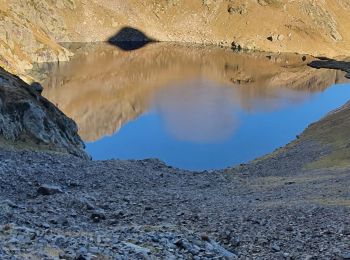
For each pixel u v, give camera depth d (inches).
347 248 896.3
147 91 6752.0
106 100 6151.6
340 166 2298.2
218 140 4072.3
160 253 762.2
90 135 4456.2
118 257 669.9
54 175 1754.4
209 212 1307.8
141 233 906.1
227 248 945.5
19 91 2726.4
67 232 854.5
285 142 4003.4
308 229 1059.3
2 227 757.9
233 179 2294.5
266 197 1631.4
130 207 1364.4
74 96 6343.5
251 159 3496.6
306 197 1530.5
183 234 933.8
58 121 2967.5
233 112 5319.9
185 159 3531.0
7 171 1628.9
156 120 4894.2
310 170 2368.4
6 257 560.7
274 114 5231.3
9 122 2345.0
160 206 1402.6
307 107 5728.3
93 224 1099.9
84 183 1737.2
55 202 1290.6
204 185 2015.3
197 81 7726.4
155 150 3782.0
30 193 1460.4
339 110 3932.1
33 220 998.4
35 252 614.9
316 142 3105.3
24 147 2282.2
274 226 1103.6
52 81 7253.9
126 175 1993.1
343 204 1295.5
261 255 890.7
